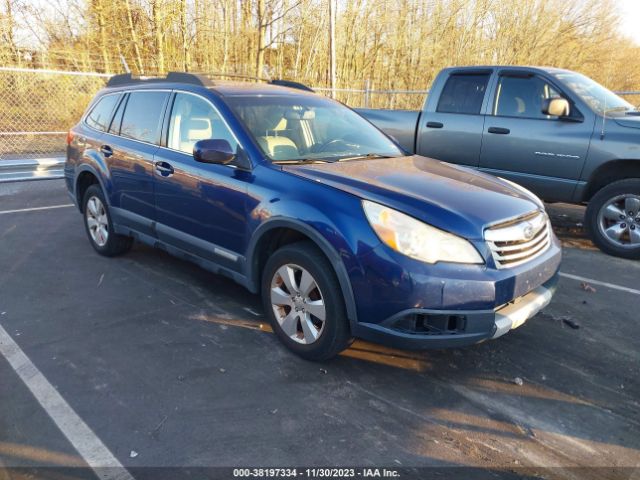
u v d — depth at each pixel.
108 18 16.20
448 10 23.06
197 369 3.26
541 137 6.00
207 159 3.52
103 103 5.29
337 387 3.11
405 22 22.62
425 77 23.31
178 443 2.59
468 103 6.68
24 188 8.75
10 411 2.81
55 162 9.39
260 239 3.49
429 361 3.44
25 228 6.38
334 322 3.10
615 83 29.56
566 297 4.58
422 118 7.04
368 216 2.96
